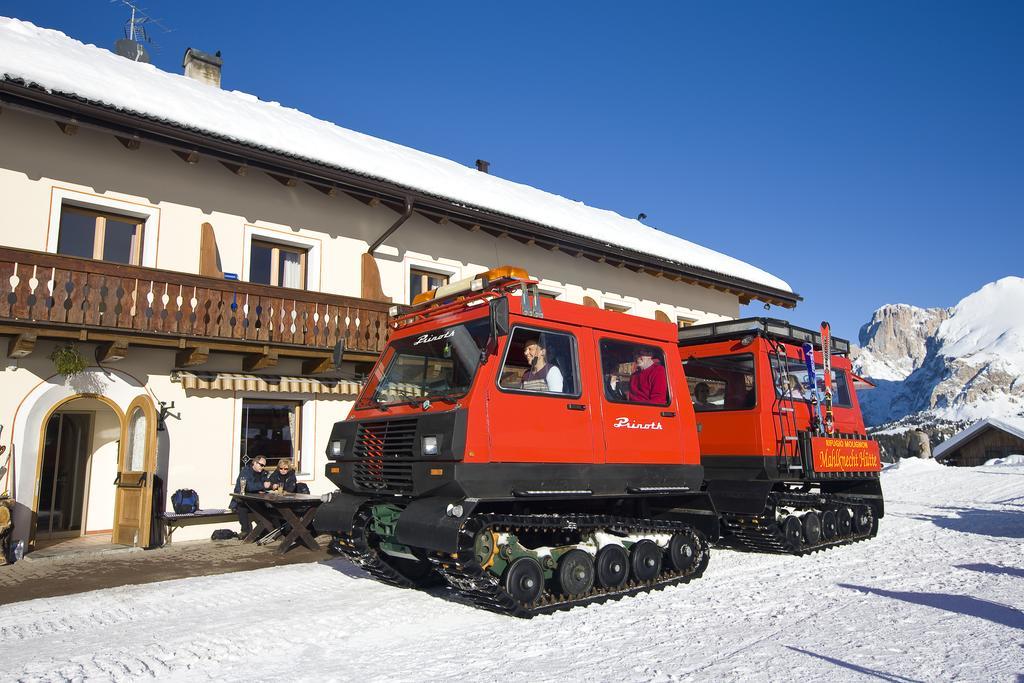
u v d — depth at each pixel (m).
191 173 12.48
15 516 10.05
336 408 13.82
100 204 11.40
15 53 10.54
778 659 4.59
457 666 4.60
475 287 6.58
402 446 6.26
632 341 7.43
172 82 14.30
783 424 9.56
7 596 7.30
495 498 5.90
